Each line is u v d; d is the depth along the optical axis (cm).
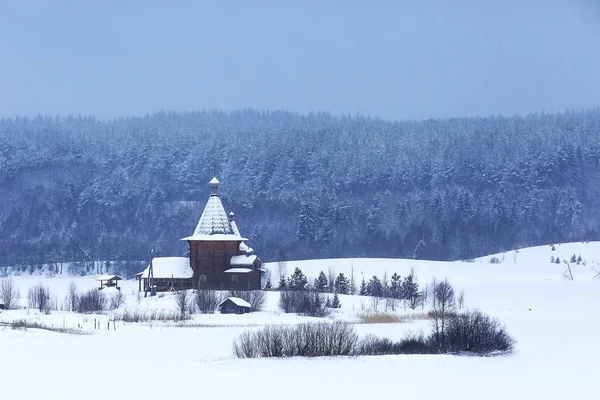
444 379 19625
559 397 17788
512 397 17750
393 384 18938
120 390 18112
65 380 19475
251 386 18538
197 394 17662
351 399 17262
